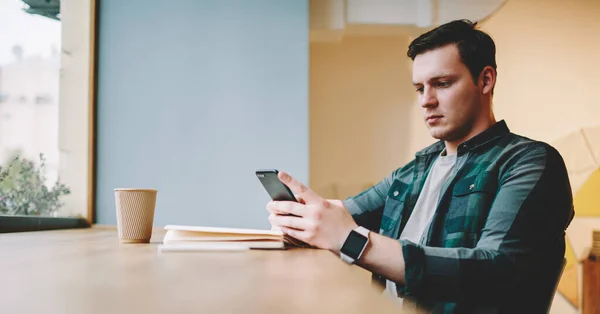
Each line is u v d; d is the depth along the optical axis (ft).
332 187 11.66
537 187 3.74
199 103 8.75
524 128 12.06
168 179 8.64
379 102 11.80
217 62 8.81
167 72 8.75
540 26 12.17
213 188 8.66
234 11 8.87
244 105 8.79
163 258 3.01
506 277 3.34
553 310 11.53
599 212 11.72
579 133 12.03
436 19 10.76
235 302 1.65
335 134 11.74
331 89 11.78
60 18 7.93
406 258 3.37
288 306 1.59
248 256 3.15
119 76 8.69
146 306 1.58
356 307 1.58
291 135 8.79
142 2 8.78
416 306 3.99
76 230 6.67
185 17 8.81
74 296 1.75
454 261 3.34
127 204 4.08
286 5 8.89
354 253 3.50
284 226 3.80
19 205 6.81
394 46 11.87
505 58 12.14
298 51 8.87
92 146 8.44
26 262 2.78
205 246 3.54
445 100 4.58
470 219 4.10
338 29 10.50
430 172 4.86
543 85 12.12
